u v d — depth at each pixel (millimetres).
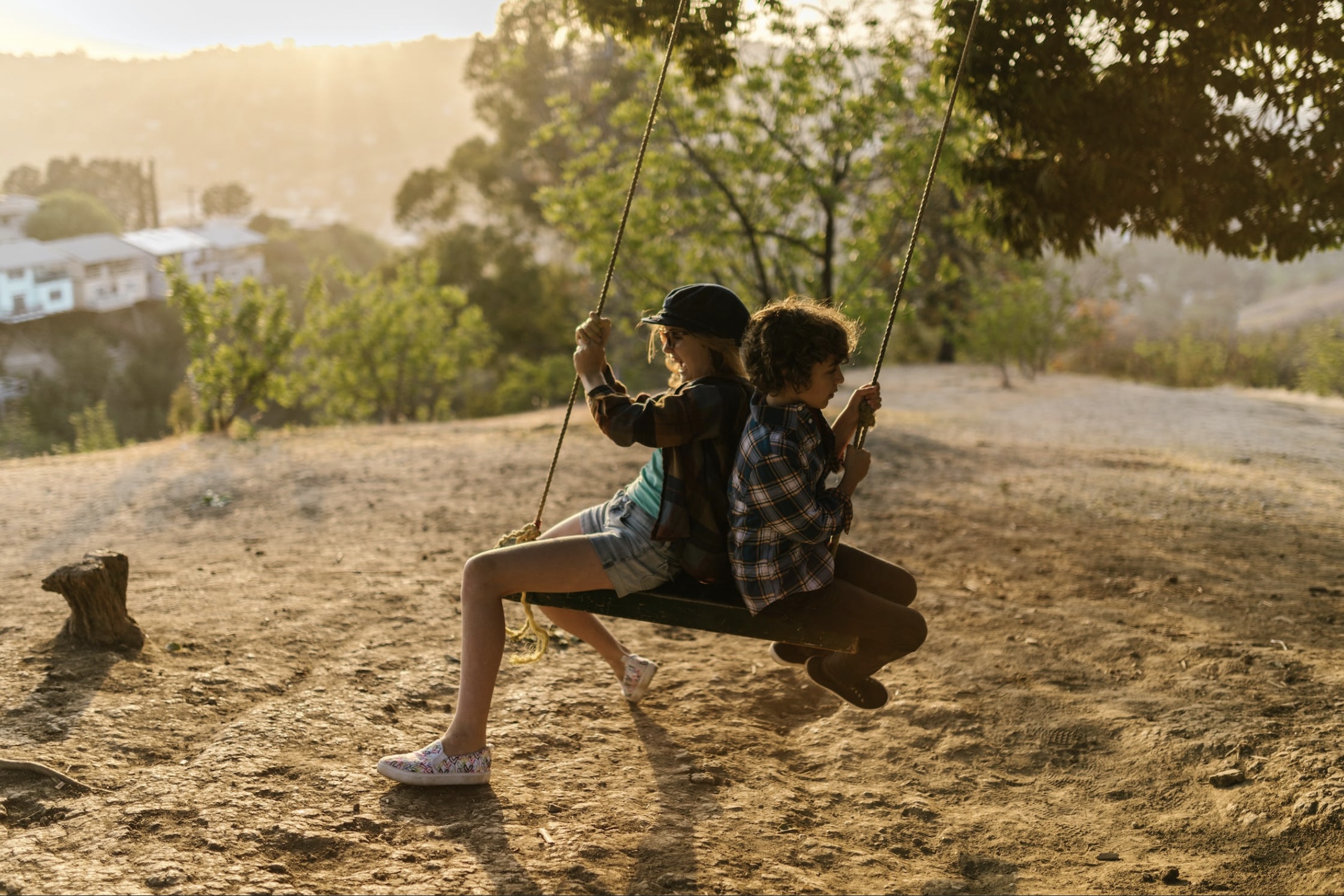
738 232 13781
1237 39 5543
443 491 8742
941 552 6605
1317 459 11969
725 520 2873
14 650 4172
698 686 4184
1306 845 2857
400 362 25453
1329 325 22578
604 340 3043
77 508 8602
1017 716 3891
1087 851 2971
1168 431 14703
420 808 2979
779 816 3100
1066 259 6516
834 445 2818
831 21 12242
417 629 4805
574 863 2697
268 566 6176
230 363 15109
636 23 6402
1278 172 5617
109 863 2549
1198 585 5781
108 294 86062
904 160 12133
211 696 3807
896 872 2822
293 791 3020
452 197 44469
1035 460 11016
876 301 13008
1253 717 3709
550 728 3672
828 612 2832
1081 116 5668
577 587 2955
